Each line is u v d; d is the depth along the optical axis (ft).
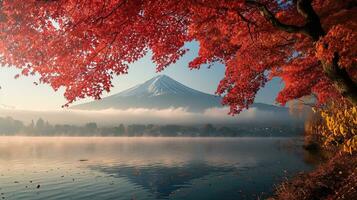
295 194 57.47
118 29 25.62
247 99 49.67
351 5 34.12
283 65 48.93
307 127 157.07
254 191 124.36
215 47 39.40
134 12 24.04
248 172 184.03
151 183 165.37
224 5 25.91
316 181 56.49
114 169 224.53
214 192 131.95
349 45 24.41
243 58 43.32
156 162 270.05
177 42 29.35
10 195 131.54
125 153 382.01
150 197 130.11
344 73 27.63
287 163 195.52
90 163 262.88
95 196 131.64
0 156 323.37
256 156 301.02
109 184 160.86
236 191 128.88
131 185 158.51
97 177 185.06
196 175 188.03
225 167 220.43
